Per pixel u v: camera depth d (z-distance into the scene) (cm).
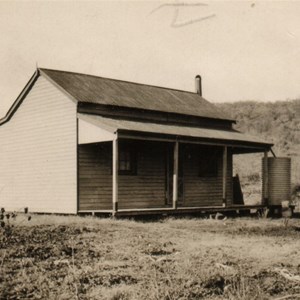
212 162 2597
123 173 2181
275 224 1844
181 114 2444
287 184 2453
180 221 1875
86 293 784
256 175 4109
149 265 974
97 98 2125
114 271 918
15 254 1034
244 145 2320
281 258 1096
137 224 1683
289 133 5291
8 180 2380
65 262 976
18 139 2334
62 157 2084
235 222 1914
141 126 1998
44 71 2202
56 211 2103
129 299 760
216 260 1046
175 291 799
